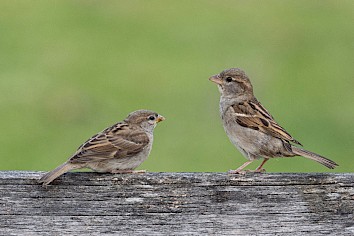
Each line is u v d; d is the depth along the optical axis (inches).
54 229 258.1
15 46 717.9
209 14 812.0
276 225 261.1
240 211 261.3
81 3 810.2
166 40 748.6
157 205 260.8
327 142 582.6
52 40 732.0
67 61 694.5
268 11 820.0
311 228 261.1
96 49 716.7
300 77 681.6
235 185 262.2
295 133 596.4
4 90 646.5
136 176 261.7
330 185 262.2
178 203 261.1
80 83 657.6
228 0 845.2
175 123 600.7
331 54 720.3
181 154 562.9
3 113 611.2
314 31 775.1
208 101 632.4
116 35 751.1
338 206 261.9
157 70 684.1
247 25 784.9
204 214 261.1
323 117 618.5
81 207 259.4
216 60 702.5
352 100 651.5
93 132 592.4
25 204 257.9
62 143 578.6
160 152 563.8
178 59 705.0
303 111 628.7
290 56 720.3
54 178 258.1
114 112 617.6
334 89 660.1
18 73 669.3
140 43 737.0
